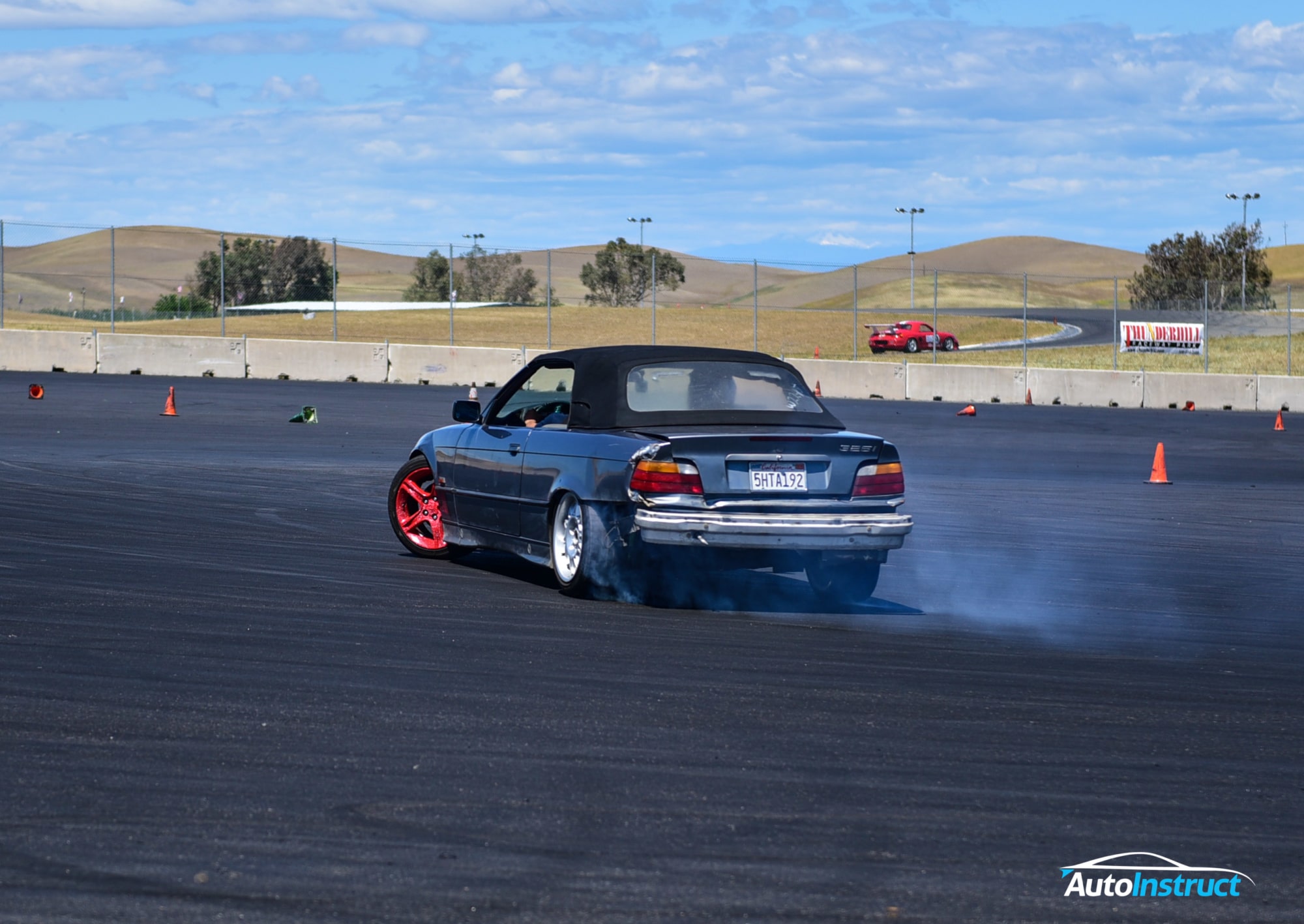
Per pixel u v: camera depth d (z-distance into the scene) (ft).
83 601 41.73
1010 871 21.16
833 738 28.58
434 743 27.22
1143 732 30.01
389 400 155.94
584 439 44.80
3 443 98.22
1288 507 83.76
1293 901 20.43
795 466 43.19
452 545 53.47
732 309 346.54
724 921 18.83
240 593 44.01
